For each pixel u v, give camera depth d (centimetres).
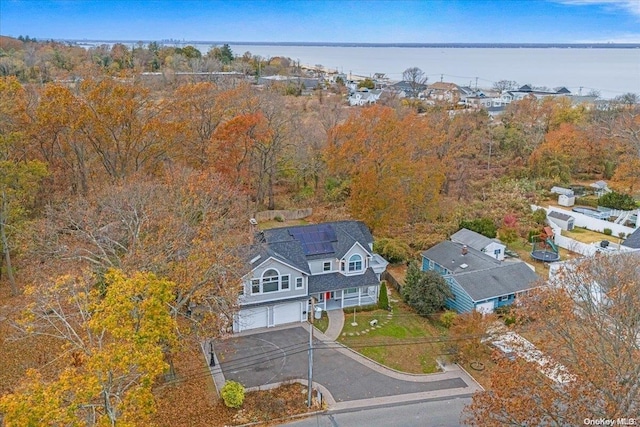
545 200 5738
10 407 1184
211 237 2767
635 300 1797
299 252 3184
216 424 2203
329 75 18150
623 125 6412
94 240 2459
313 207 5162
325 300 3272
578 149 6341
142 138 3731
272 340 2903
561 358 1720
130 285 1505
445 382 2591
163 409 2272
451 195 5403
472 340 2684
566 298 1936
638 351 1645
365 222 4212
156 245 2384
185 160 4125
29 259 3027
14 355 2489
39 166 2877
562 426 1666
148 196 2888
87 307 1527
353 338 2956
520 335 2297
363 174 4175
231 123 4191
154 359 1389
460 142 5750
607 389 1590
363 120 4375
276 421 2245
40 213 3528
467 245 3978
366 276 3353
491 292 3192
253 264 2914
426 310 3173
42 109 3312
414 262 3456
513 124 7138
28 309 1702
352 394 2459
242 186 4584
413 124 4538
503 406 1673
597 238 4669
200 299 2284
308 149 5509
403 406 2380
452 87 13375
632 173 5788
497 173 6191
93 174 3941
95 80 3638
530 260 4153
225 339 2881
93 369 1316
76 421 1262
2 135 2941
